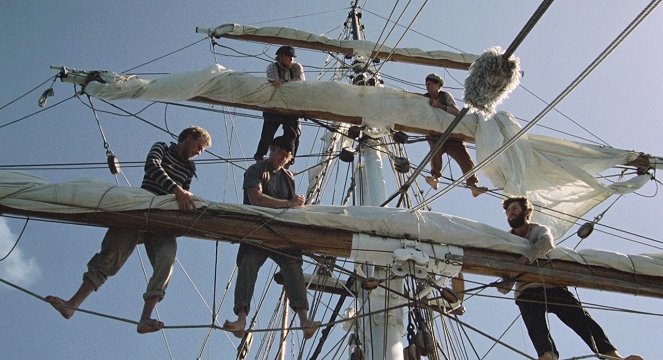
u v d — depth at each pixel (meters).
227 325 6.96
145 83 9.41
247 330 7.03
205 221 7.62
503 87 6.73
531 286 8.23
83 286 7.09
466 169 10.80
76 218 7.41
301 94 10.43
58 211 7.34
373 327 8.91
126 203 7.41
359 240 8.02
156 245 7.52
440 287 7.96
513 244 8.33
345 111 10.61
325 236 7.98
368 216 8.23
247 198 8.16
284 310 11.67
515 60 6.70
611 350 7.76
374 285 7.75
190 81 9.70
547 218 10.12
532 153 10.36
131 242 7.46
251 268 7.58
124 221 7.41
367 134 11.07
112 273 7.31
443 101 11.00
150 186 7.79
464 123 10.64
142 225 7.44
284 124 10.55
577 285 8.41
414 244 8.12
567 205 10.30
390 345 8.73
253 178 8.10
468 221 8.44
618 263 8.52
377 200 10.66
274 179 8.34
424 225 8.25
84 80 9.16
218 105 10.28
